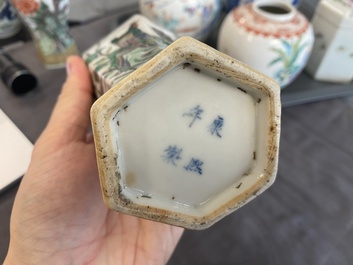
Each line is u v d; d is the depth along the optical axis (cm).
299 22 26
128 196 13
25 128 27
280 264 21
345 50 29
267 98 12
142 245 22
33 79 29
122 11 38
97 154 11
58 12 29
